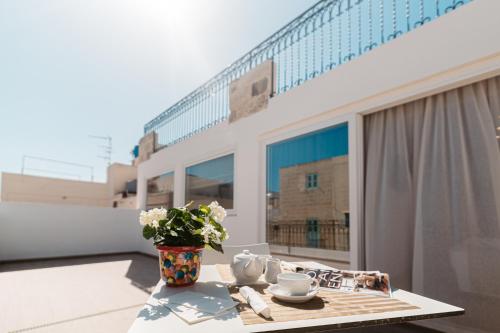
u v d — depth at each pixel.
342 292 1.41
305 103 3.66
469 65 2.36
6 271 5.54
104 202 16.98
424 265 2.50
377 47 2.98
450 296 2.36
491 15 2.26
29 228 6.90
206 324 1.02
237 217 4.52
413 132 2.77
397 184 2.81
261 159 4.26
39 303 3.57
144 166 7.87
